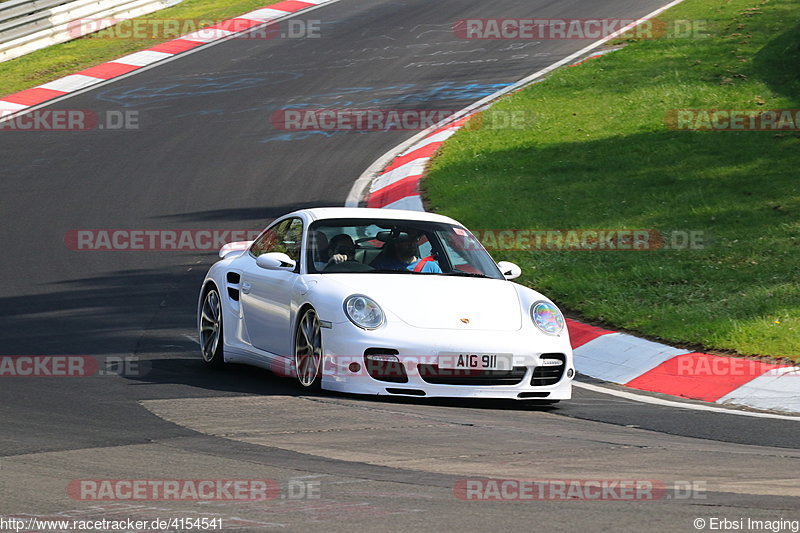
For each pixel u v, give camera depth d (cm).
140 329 3728
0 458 1988
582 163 6106
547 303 2866
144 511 1641
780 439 2420
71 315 3941
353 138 7294
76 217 5716
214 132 7650
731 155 5981
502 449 2161
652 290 3984
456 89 8512
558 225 4972
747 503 1755
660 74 8069
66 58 10106
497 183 5828
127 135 7656
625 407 2816
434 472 1936
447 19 11056
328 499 1723
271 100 8500
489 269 3088
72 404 2555
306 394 2722
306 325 2797
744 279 3991
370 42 10294
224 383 2898
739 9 9925
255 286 3070
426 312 2712
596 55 9081
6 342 3491
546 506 1705
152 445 2114
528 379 2678
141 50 10319
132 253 4997
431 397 2712
